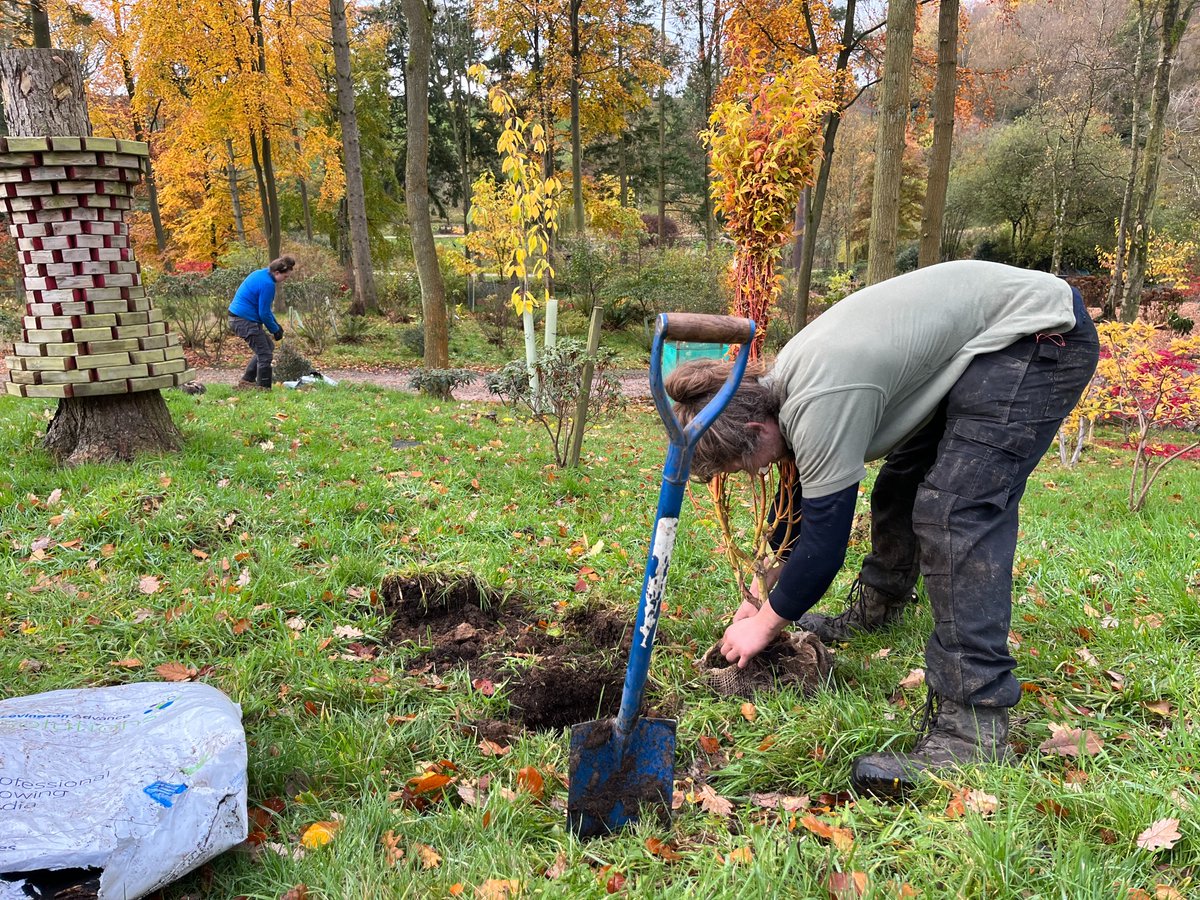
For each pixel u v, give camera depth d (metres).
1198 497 6.41
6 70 4.65
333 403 8.40
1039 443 2.20
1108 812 1.93
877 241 8.74
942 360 2.19
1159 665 2.74
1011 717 2.50
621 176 32.78
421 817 2.07
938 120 9.38
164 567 3.61
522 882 1.76
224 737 1.87
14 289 18.67
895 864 1.84
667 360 9.03
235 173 23.94
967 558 2.20
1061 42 23.20
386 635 3.18
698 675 2.84
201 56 18.59
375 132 30.00
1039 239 32.69
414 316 22.59
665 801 2.06
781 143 3.88
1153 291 21.80
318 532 3.99
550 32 23.36
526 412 8.68
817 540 2.13
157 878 1.63
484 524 4.37
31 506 4.07
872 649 3.06
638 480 5.98
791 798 2.19
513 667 2.92
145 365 4.93
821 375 2.05
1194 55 22.83
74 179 4.55
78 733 1.86
